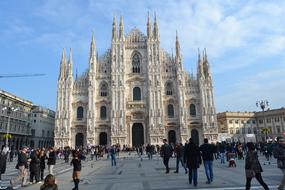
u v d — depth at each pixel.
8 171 39.62
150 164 45.03
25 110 124.75
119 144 92.44
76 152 21.19
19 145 117.94
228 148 45.97
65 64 101.69
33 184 26.06
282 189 17.83
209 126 95.69
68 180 28.20
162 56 103.75
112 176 29.83
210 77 99.06
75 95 100.06
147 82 100.69
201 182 22.88
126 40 105.00
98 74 102.00
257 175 16.45
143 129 98.38
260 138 138.00
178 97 98.75
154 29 103.75
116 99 97.69
